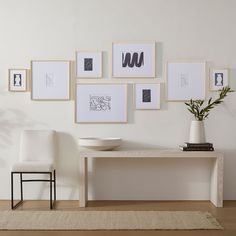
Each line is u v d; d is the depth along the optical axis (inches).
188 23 157.9
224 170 159.5
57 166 159.9
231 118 158.9
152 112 159.8
